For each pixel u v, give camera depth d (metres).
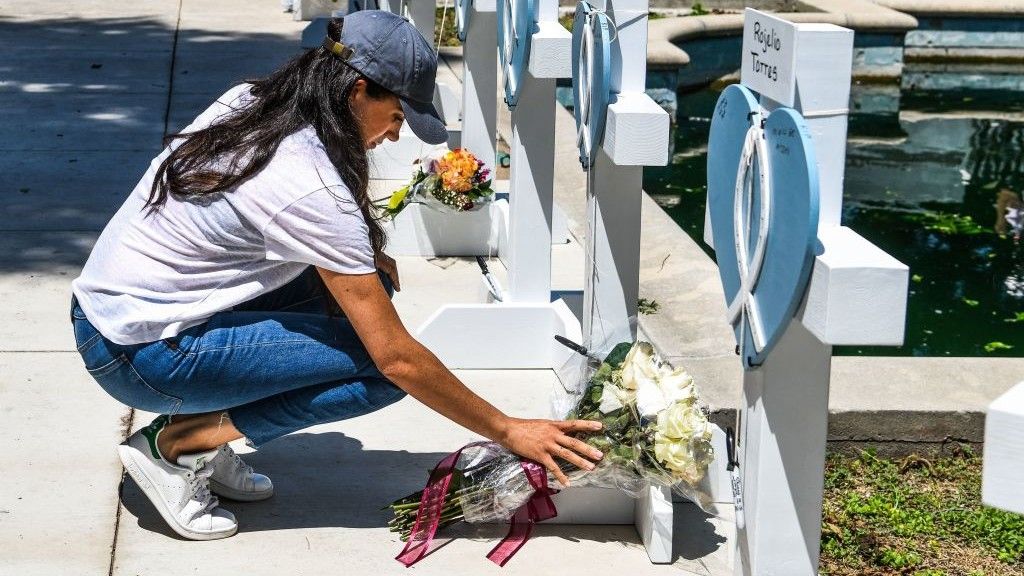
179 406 2.66
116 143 6.21
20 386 3.56
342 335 2.67
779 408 2.25
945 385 3.70
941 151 8.73
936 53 11.94
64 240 4.84
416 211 4.91
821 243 2.07
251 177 2.46
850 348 5.11
